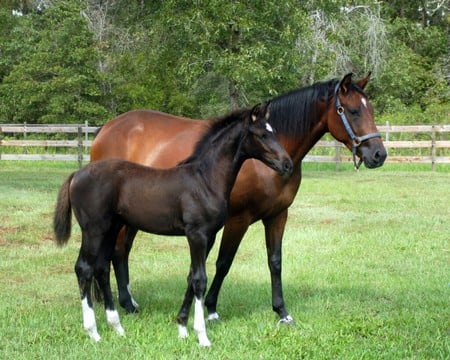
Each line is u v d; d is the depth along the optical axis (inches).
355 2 1007.0
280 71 649.0
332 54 751.7
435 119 949.8
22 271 275.3
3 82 943.7
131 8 826.2
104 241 188.9
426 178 655.8
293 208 455.5
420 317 210.8
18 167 732.7
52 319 204.8
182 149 223.3
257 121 182.5
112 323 192.5
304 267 287.6
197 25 616.7
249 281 264.4
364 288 252.5
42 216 401.1
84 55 855.7
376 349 180.5
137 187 183.8
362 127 206.7
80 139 750.5
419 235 361.7
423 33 1163.9
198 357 172.9
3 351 175.0
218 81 819.4
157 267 286.8
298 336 191.5
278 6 620.4
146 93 887.1
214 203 180.5
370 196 518.0
